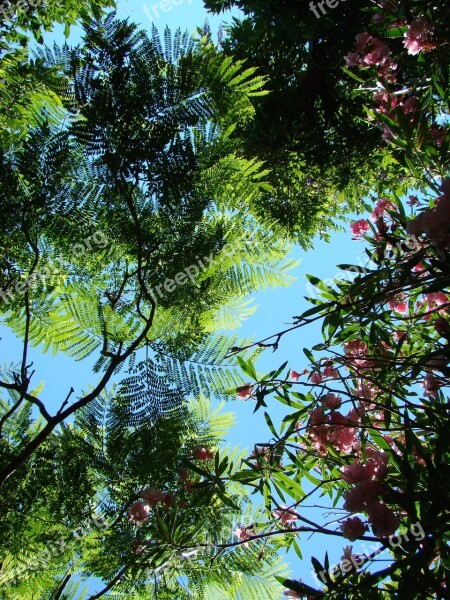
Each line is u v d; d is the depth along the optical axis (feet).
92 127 9.29
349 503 6.85
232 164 11.54
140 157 9.28
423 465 7.89
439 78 10.49
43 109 12.42
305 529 8.14
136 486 10.29
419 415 8.85
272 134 17.48
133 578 10.26
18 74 11.65
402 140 9.32
